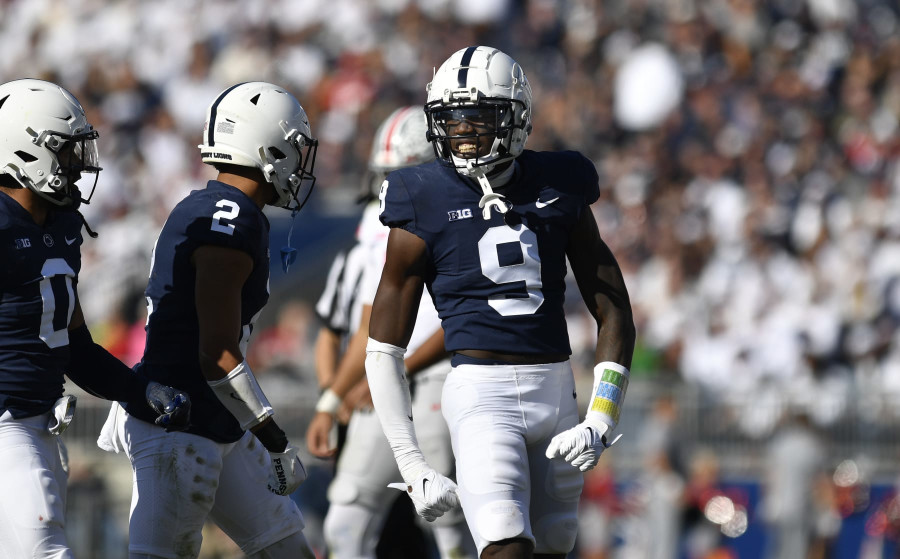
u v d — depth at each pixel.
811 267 47.72
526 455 15.58
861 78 58.03
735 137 55.44
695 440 40.12
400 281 15.63
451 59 15.58
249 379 15.69
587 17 61.59
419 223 15.44
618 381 15.70
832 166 53.00
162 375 16.30
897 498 37.31
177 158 58.34
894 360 43.03
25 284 15.30
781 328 44.47
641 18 61.31
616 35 60.84
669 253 49.25
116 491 38.06
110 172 56.69
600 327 16.06
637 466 39.66
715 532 37.53
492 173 15.55
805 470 37.62
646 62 57.53
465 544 20.72
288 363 42.25
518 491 15.35
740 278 47.03
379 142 22.16
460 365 15.66
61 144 15.45
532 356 15.58
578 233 15.90
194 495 16.20
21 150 15.34
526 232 15.47
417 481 15.46
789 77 58.38
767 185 51.69
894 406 39.34
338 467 21.66
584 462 15.12
